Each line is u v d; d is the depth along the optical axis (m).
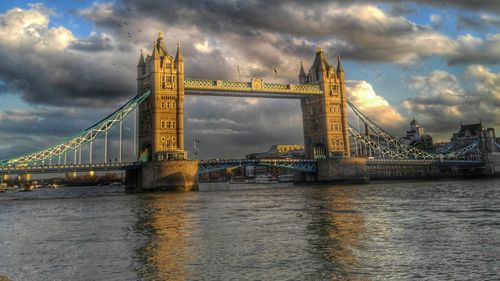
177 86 139.00
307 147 182.75
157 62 137.00
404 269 22.69
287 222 42.19
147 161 130.25
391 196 78.50
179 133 136.75
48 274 23.69
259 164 154.25
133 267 24.48
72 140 126.00
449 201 63.84
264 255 26.72
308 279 21.16
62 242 34.06
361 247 28.53
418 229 35.75
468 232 33.72
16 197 145.38
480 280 20.44
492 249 27.14
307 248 28.52
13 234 40.06
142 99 138.50
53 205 83.00
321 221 42.16
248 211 55.25
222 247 29.62
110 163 127.69
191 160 128.38
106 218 51.16
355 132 185.75
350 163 165.62
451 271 22.09
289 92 165.00
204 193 115.19
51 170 118.25
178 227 40.44
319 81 174.62
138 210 61.06
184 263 25.08
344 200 70.62
